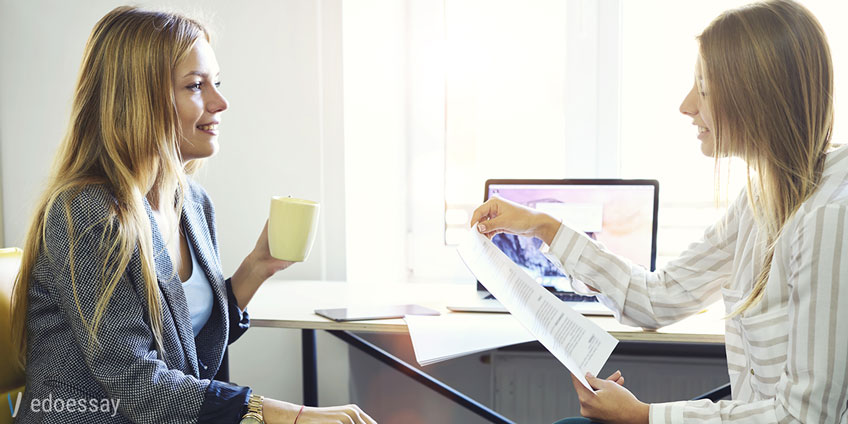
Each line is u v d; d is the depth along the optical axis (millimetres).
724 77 1005
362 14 1956
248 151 1936
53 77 1984
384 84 2074
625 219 1571
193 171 1344
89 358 947
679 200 1971
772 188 973
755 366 983
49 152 2004
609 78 1982
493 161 2109
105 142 1037
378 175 2074
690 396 1898
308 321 1368
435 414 2068
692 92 1148
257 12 1897
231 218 1957
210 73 1171
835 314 842
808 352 856
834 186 921
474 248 1283
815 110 949
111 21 1078
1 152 2023
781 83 958
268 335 1966
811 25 961
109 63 1053
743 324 992
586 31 1989
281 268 1318
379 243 2090
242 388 996
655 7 1946
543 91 2051
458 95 2119
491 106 2096
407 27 2145
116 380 941
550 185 1614
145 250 1014
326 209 1922
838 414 844
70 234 959
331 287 1757
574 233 1331
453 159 2143
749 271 1059
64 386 979
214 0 1913
